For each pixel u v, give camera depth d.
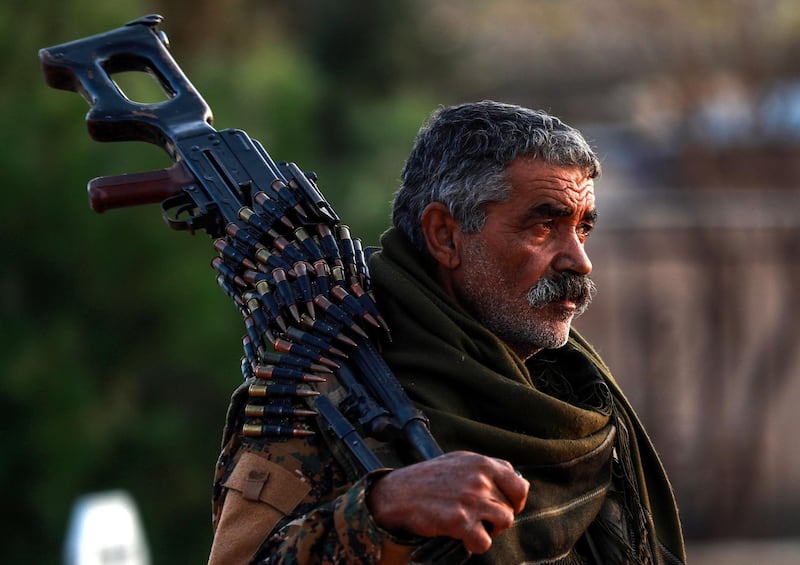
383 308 6.05
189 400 27.41
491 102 6.13
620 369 36.84
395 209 6.30
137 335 26.30
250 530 5.39
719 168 36.28
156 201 6.30
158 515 26.31
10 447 25.34
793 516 35.59
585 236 6.16
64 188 24.98
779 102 35.38
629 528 6.32
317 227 5.98
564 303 6.00
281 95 27.30
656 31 35.09
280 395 5.55
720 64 34.75
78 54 6.67
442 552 5.19
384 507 4.86
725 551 33.44
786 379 37.06
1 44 25.67
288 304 5.68
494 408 5.84
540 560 5.69
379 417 5.41
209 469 26.97
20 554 25.53
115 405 26.47
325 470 5.51
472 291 6.04
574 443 5.91
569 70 42.31
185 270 25.83
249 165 6.23
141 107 6.51
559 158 5.92
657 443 35.06
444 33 42.97
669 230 37.00
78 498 25.31
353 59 40.81
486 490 4.79
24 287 25.89
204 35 33.12
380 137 31.09
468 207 5.95
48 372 25.45
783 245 35.88
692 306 36.59
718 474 34.53
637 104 41.38
